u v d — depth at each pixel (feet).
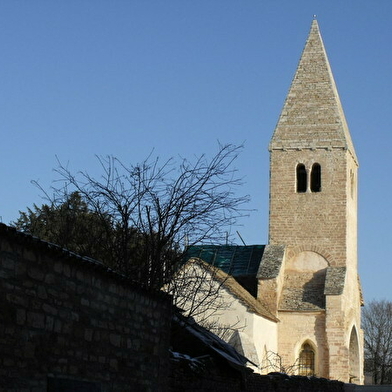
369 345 374.84
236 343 188.55
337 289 225.56
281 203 240.32
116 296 58.95
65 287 51.19
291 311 226.79
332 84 248.11
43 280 48.52
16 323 45.68
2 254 44.37
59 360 50.26
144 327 63.98
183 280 109.50
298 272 235.81
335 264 234.38
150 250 96.73
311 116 244.42
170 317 69.41
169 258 98.12
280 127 244.83
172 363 72.90
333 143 240.12
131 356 61.36
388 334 374.02
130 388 61.05
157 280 94.68
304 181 242.78
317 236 236.84
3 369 44.39
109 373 57.41
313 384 128.88
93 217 111.86
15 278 45.62
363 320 377.30
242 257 239.30
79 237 104.22
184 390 75.10
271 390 104.17
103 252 99.30
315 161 240.94
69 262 51.49
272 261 231.50
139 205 100.17
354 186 253.03
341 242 235.20
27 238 46.32
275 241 239.30
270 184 241.96
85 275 53.93
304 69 250.37
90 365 54.49
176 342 87.76
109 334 57.57
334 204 237.66
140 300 63.31
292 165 241.55
